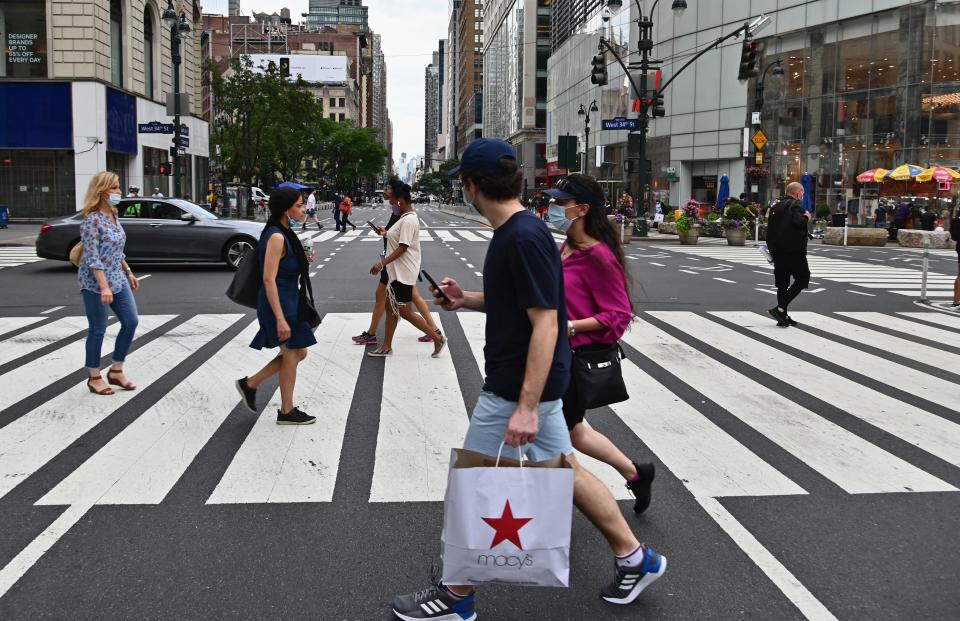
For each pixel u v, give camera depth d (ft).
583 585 12.03
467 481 9.53
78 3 119.34
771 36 136.46
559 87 250.16
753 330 34.83
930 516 14.61
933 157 113.91
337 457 17.60
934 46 112.57
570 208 13.56
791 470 16.97
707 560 12.82
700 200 155.43
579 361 13.10
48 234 55.57
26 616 10.94
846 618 11.10
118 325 34.58
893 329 35.40
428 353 29.07
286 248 19.16
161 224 55.42
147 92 144.56
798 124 133.08
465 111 608.19
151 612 11.08
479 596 11.71
